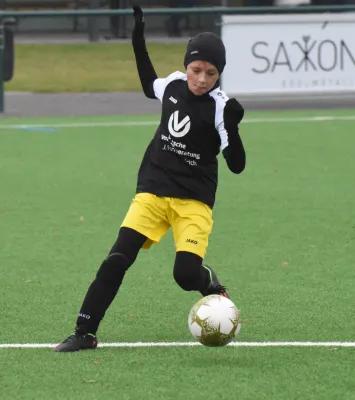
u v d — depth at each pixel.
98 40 70.81
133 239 18.42
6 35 56.25
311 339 19.70
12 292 23.58
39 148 46.62
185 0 92.44
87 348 18.94
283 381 17.19
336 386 16.95
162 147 18.41
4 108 58.81
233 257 26.92
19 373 17.64
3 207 34.00
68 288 23.94
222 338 17.78
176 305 22.36
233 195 35.84
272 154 44.72
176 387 16.88
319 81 56.31
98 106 59.69
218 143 18.27
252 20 55.28
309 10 55.53
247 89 55.91
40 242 28.89
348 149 45.81
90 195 36.09
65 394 16.59
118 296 23.08
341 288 23.73
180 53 63.78
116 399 16.36
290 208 33.50
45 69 68.38
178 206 18.34
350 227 30.58
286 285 24.06
